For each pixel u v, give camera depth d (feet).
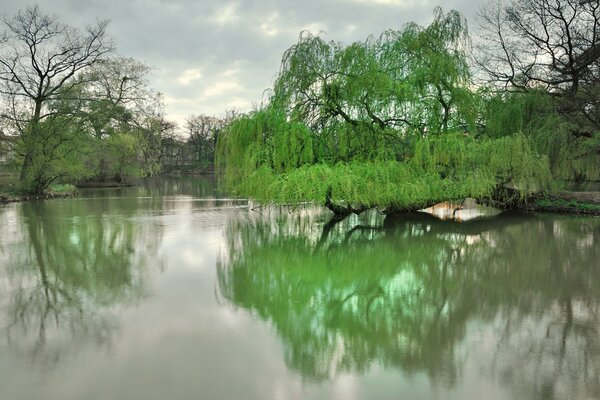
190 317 23.15
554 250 40.68
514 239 46.19
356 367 17.74
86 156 119.55
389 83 50.34
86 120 111.14
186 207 77.71
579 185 106.11
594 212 62.95
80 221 59.11
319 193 45.88
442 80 54.65
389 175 49.39
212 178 216.95
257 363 17.95
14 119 103.14
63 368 17.33
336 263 36.11
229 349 19.22
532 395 15.51
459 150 51.03
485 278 31.50
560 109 68.33
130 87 126.82
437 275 32.48
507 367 17.67
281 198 45.78
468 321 22.85
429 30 56.13
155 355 18.53
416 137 54.08
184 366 17.56
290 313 24.07
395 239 46.57
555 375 16.89
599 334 20.93
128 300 25.89
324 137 54.65
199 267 34.04
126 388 15.85
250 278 31.14
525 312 24.23
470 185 51.93
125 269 33.14
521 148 55.62
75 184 138.82
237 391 15.74
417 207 58.90
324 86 52.54
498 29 84.69
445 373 17.15
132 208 75.87
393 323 22.67
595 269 33.65
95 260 35.99
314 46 52.90
